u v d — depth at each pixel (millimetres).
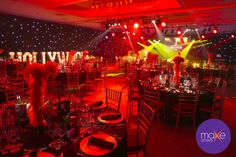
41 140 1938
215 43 15383
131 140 2658
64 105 2035
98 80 7762
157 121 4859
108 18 10078
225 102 6602
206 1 6180
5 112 2260
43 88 2059
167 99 4680
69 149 1794
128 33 16781
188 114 4445
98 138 1898
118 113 2604
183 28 13406
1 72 7918
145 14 8680
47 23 11797
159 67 8766
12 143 1871
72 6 7633
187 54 16219
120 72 12461
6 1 6699
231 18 9531
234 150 3617
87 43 15047
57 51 12633
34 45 11141
